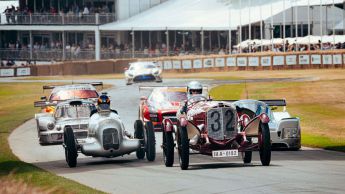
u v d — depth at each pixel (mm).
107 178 33875
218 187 28969
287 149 46125
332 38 145125
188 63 154000
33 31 198250
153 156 40000
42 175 34062
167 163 37125
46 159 44906
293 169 34281
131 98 91062
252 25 160375
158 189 29406
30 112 81875
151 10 188875
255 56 147875
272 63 146375
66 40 195750
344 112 72875
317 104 81250
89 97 60000
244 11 165375
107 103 40312
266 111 45062
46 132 51500
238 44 156250
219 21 164125
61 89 60906
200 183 30375
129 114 71938
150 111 57062
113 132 39000
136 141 39531
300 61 144250
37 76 165125
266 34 158125
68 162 39562
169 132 36969
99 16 188000
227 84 111562
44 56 191625
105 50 185125
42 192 28297
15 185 29078
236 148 35625
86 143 39281
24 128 64500
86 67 163000
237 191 27766
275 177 31266
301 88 100688
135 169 36938
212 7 175250
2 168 38344
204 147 35344
